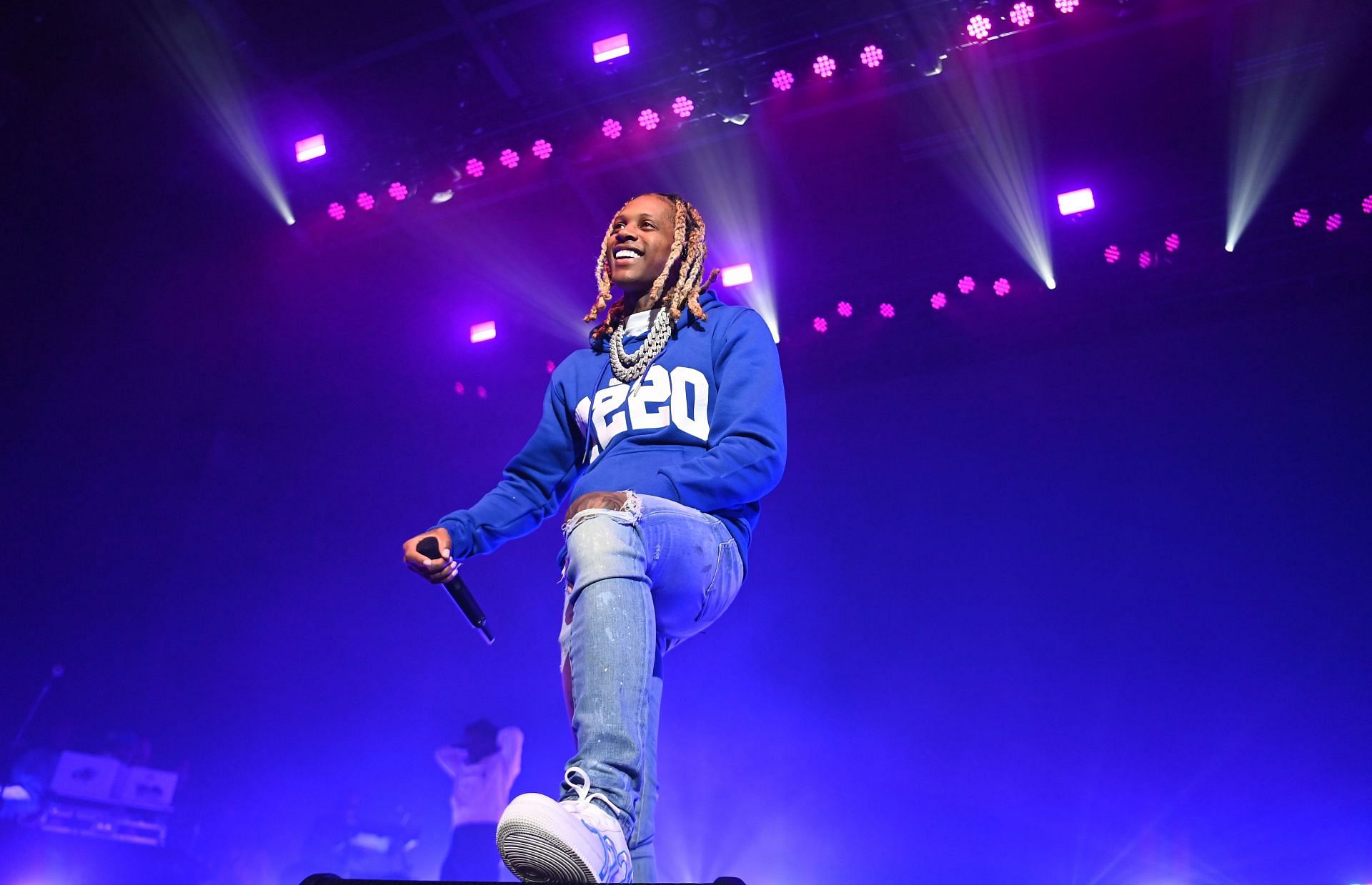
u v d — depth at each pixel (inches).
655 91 274.5
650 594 52.5
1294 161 281.0
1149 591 291.0
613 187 311.6
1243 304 307.1
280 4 262.8
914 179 303.6
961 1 250.2
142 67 270.1
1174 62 266.5
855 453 332.5
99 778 204.2
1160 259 295.6
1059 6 245.1
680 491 56.7
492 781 215.3
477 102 289.3
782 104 271.7
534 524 72.4
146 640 286.0
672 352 67.9
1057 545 304.0
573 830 40.9
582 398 71.4
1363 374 291.3
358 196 303.9
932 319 320.2
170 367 292.0
